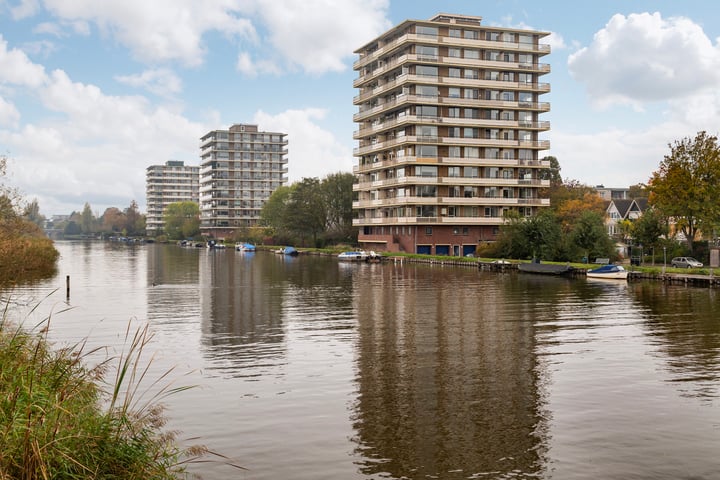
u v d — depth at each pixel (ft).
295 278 218.79
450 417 59.06
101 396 60.44
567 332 102.68
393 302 145.07
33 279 208.44
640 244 259.19
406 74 330.95
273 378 73.26
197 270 262.47
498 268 255.91
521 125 346.95
